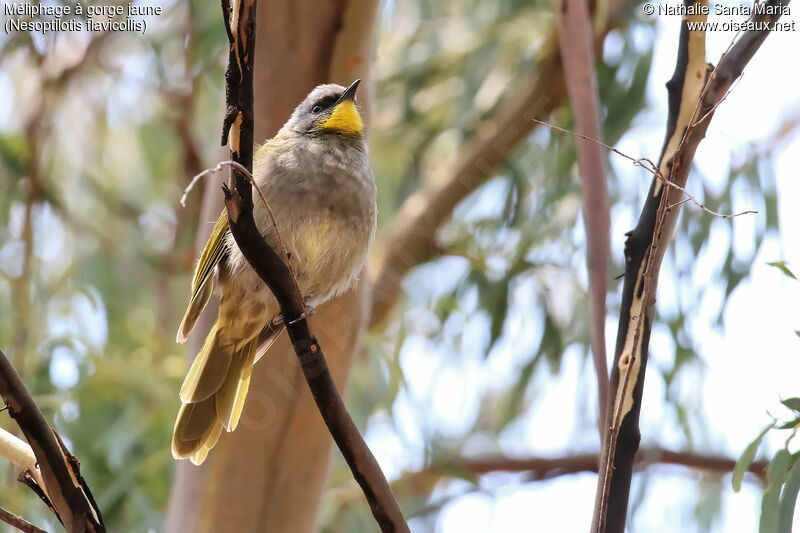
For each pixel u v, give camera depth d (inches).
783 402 233.5
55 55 465.1
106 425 396.5
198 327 313.6
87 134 526.3
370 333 459.8
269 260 190.4
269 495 307.0
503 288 469.1
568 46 272.4
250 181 180.5
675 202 201.3
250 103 182.9
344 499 429.4
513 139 473.4
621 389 198.7
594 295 240.4
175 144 528.7
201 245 311.9
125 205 520.4
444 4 516.1
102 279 488.1
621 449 196.1
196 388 266.4
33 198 465.7
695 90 208.7
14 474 369.1
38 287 459.8
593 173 257.3
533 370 472.1
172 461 397.1
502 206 488.7
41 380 411.8
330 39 316.5
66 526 188.5
